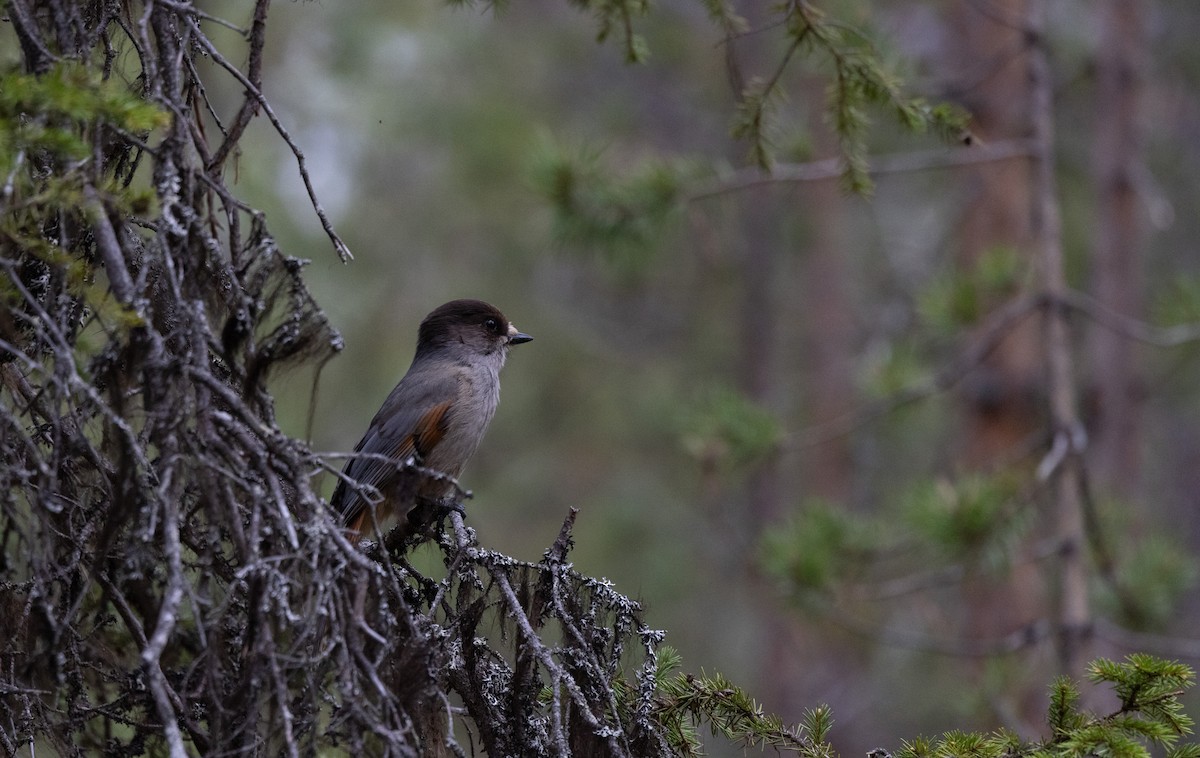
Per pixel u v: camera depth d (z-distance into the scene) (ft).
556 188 41.57
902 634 43.14
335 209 66.64
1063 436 41.39
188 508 18.02
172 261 16.28
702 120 87.92
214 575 17.60
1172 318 43.45
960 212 61.46
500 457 79.92
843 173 25.22
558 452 80.79
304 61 61.52
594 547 77.77
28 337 17.87
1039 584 55.77
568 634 17.83
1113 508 44.68
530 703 17.54
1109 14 70.38
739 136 25.02
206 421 15.80
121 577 17.02
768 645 79.46
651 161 42.83
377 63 65.05
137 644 17.75
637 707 17.61
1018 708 42.86
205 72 34.55
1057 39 69.87
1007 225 58.18
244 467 15.96
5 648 17.66
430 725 16.43
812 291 87.35
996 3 57.16
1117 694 18.34
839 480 85.10
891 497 48.14
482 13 26.63
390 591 17.16
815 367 86.74
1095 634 41.09
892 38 31.65
